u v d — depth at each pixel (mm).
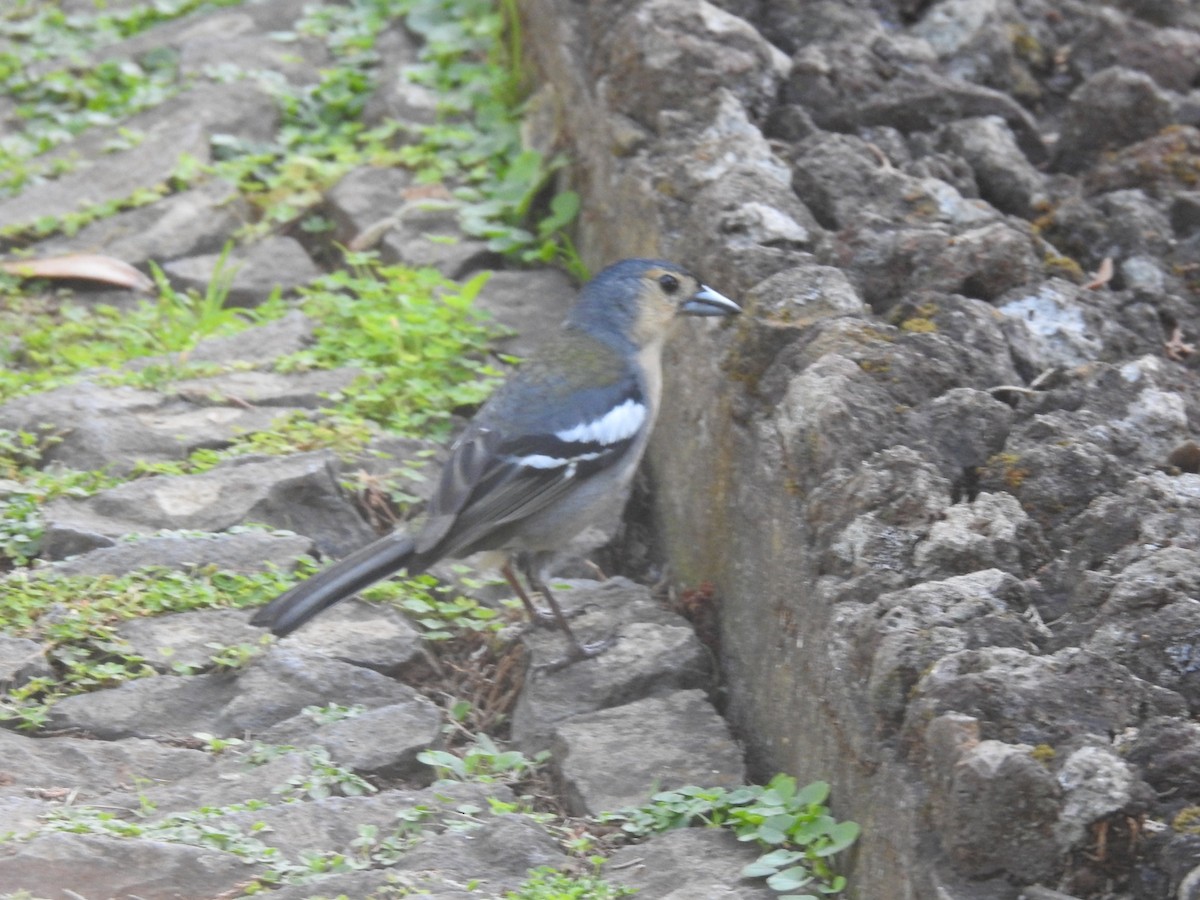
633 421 10312
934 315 10445
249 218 16484
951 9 14539
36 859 7527
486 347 14039
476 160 16828
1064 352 10625
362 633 10555
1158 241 11984
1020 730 6969
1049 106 14570
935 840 6984
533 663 10148
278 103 18016
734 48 13727
